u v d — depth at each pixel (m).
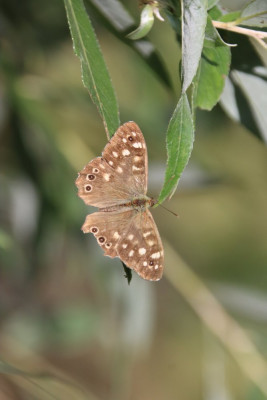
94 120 0.78
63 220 0.75
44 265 0.76
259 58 0.64
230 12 0.62
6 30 0.75
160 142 0.79
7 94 0.75
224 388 0.75
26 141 0.75
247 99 0.64
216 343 0.75
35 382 0.64
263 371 0.74
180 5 0.60
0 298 0.81
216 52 0.61
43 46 0.77
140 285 0.75
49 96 0.76
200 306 0.75
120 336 0.75
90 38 0.61
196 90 0.61
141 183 0.63
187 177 0.76
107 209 0.63
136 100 0.79
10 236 0.75
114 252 0.63
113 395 0.75
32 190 0.75
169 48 0.79
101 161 0.63
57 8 0.76
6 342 0.81
